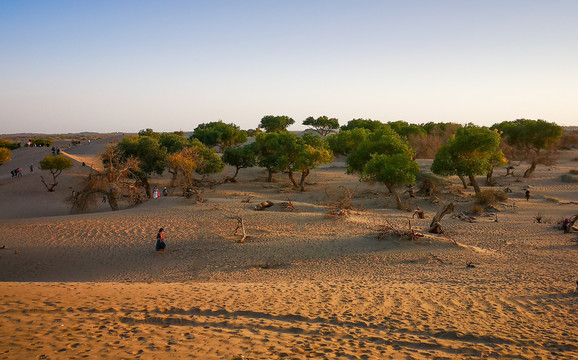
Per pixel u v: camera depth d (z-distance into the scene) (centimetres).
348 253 2148
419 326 948
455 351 805
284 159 5472
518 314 1057
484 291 1290
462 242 2420
